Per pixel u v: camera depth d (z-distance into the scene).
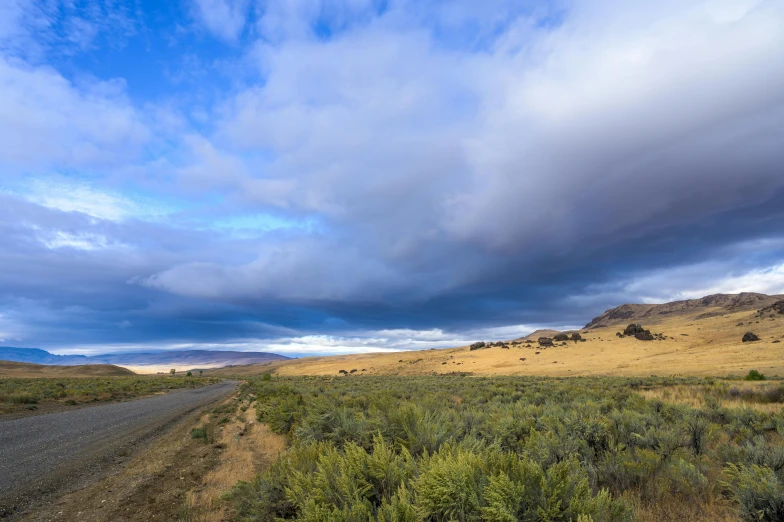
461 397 20.27
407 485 4.43
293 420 12.62
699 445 7.38
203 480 7.65
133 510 6.09
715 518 4.70
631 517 4.09
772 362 53.34
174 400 28.44
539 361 88.88
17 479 7.86
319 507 3.94
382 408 9.35
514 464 4.17
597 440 7.01
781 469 5.76
